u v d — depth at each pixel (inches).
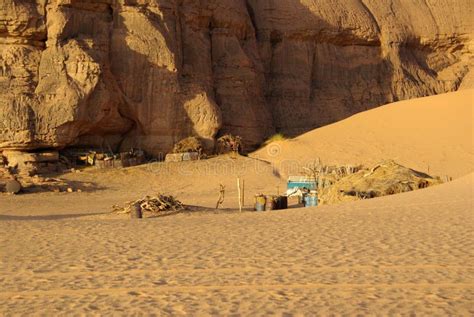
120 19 1785.2
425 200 794.8
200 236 549.3
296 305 314.5
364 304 313.4
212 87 2054.6
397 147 1822.1
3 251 490.3
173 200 962.1
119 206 949.2
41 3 1647.4
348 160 1745.8
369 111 2085.4
